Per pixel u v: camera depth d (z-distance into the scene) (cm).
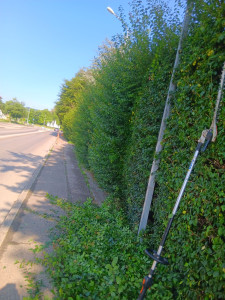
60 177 980
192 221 232
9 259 340
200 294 212
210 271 198
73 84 3622
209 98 233
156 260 230
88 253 351
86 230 411
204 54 250
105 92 636
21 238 409
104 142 609
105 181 648
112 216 474
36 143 2358
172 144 312
